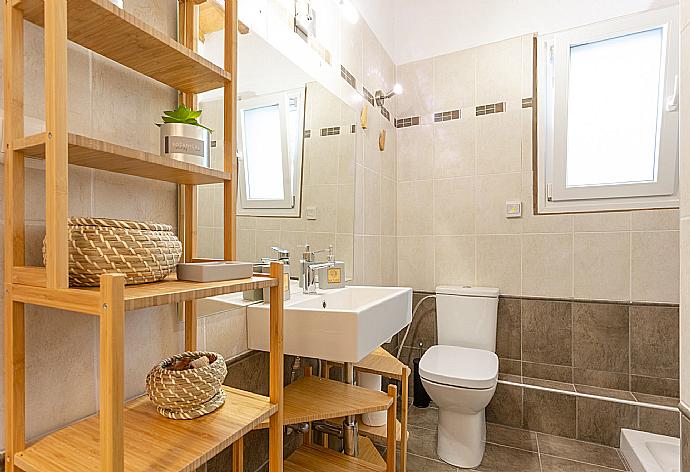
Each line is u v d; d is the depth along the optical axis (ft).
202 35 3.72
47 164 1.98
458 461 6.37
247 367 4.29
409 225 9.17
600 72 7.66
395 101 9.35
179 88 3.37
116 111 2.97
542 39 7.94
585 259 7.57
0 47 2.32
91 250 2.20
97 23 2.32
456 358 7.15
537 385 7.53
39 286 2.09
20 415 2.24
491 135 8.38
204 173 2.89
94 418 2.66
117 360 1.81
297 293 5.41
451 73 8.81
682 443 2.57
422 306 8.96
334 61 6.41
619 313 7.30
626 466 6.33
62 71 1.98
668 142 7.02
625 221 7.30
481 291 7.95
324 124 6.05
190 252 3.45
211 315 3.82
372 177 7.87
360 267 7.27
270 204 4.91
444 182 8.82
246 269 2.89
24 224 2.33
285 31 5.12
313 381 4.79
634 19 7.17
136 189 3.12
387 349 8.43
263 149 4.76
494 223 8.32
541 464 6.41
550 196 7.93
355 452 4.86
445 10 8.88
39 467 2.08
